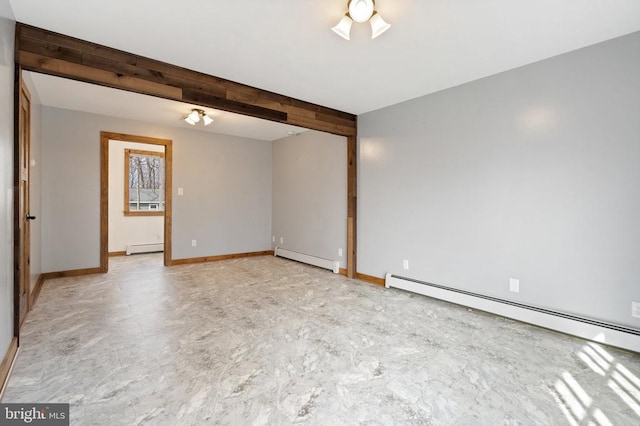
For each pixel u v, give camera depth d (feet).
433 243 11.78
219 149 19.24
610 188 7.95
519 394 5.93
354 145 14.71
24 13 6.96
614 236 7.91
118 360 7.02
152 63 9.11
